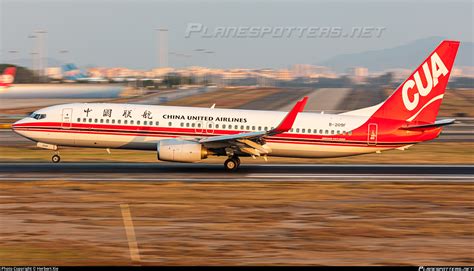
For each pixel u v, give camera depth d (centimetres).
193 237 10081
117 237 10019
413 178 16012
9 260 8769
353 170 17325
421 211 12088
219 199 12962
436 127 17138
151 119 17025
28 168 16925
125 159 19275
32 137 17288
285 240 9969
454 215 11788
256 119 17038
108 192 13562
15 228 10462
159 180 15188
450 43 16925
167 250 9344
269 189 14175
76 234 10150
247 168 17438
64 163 18075
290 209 12106
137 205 12281
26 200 12625
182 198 13012
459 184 15150
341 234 10356
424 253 9325
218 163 18575
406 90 17150
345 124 17138
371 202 12862
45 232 10238
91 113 17175
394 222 11181
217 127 16938
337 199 13125
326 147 17150
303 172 16800
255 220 11206
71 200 12669
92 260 8806
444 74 17025
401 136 17175
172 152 16138
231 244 9706
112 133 17025
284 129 16138
